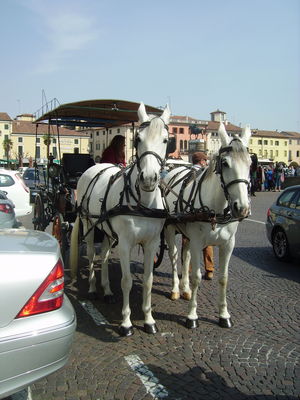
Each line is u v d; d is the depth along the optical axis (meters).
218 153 4.10
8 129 70.25
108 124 9.05
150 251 4.27
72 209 6.87
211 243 4.38
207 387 3.25
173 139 4.34
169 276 6.60
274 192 27.31
